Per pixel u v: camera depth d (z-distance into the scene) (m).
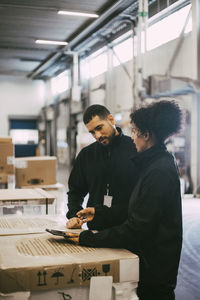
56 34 8.88
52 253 0.99
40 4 6.71
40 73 13.98
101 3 6.69
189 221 4.57
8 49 10.38
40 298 0.89
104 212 1.34
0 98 14.37
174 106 1.14
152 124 1.12
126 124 8.12
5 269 0.85
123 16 7.34
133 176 1.50
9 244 1.08
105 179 1.54
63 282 0.90
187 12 6.02
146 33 6.66
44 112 14.48
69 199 1.60
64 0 6.50
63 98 12.75
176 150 6.66
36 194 1.77
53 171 2.96
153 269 1.10
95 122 1.48
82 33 8.53
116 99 8.73
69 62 11.93
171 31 6.46
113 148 1.54
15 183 2.90
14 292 0.86
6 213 1.60
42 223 1.37
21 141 14.77
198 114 6.48
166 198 1.06
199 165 6.49
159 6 6.59
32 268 0.87
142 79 6.78
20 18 7.57
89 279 0.92
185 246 3.58
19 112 14.66
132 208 1.10
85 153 1.62
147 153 1.12
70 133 11.97
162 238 1.08
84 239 1.07
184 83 5.80
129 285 0.97
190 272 2.92
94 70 10.34
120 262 0.95
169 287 1.11
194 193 6.48
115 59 8.85
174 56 6.19
